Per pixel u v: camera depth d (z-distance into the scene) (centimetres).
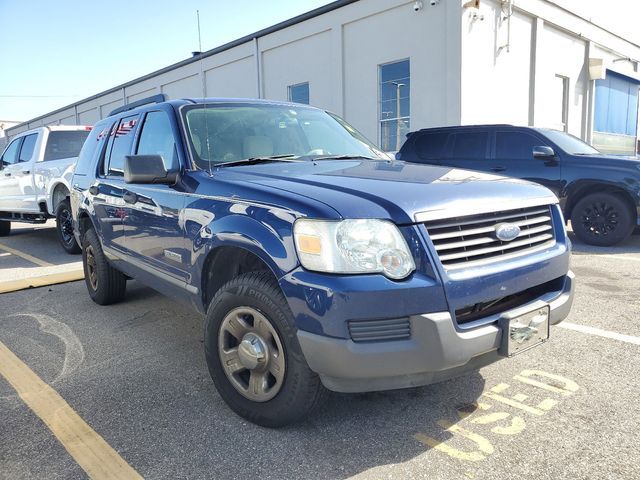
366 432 281
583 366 354
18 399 331
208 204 308
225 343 298
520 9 1394
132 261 421
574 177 774
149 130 416
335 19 1515
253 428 288
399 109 1416
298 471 249
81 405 321
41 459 265
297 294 245
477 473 243
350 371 236
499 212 275
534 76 1491
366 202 249
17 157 1026
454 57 1246
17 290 605
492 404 307
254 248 267
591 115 1805
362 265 236
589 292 532
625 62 2011
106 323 479
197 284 321
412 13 1333
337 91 1545
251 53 1820
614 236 763
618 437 268
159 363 384
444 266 244
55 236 1113
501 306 272
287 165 345
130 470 254
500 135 848
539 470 244
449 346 237
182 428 291
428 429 283
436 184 278
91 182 503
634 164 733
